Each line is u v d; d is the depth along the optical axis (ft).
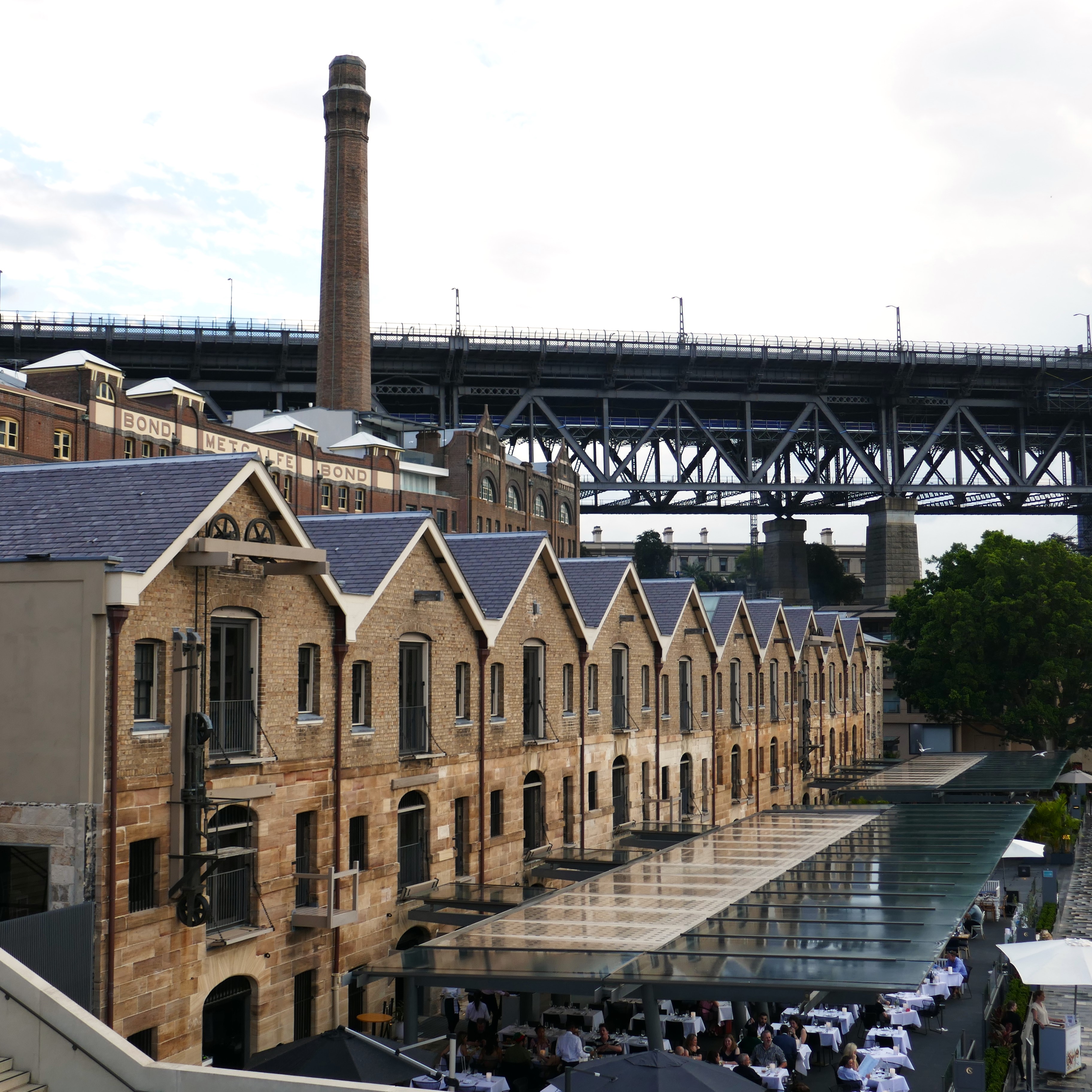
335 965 79.92
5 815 63.41
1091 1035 93.20
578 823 117.29
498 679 105.19
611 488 393.29
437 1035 86.99
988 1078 76.54
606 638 125.90
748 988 62.64
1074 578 244.42
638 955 67.62
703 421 435.94
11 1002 49.67
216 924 70.79
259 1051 73.05
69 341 337.72
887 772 201.46
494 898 89.76
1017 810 137.90
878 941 69.31
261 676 74.28
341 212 325.01
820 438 452.76
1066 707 241.76
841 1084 75.61
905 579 416.26
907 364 399.24
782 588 437.58
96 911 61.67
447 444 319.27
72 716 62.59
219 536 70.23
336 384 322.55
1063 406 431.84
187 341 344.08
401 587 89.56
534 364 384.88
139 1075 47.47
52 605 63.62
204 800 66.54
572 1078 57.16
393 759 87.71
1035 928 125.49
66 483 76.13
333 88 325.83
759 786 174.50
